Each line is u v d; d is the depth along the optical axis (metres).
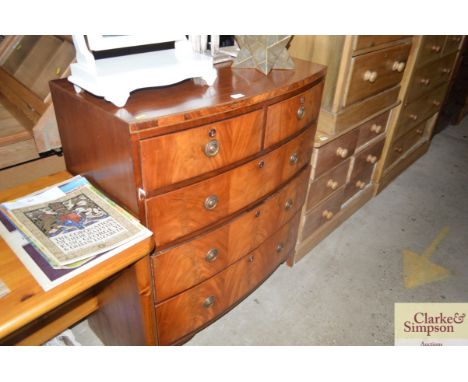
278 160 1.19
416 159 2.85
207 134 0.90
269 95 1.01
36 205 0.94
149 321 1.03
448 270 1.85
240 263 1.28
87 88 0.87
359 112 1.66
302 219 1.69
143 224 0.92
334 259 1.88
